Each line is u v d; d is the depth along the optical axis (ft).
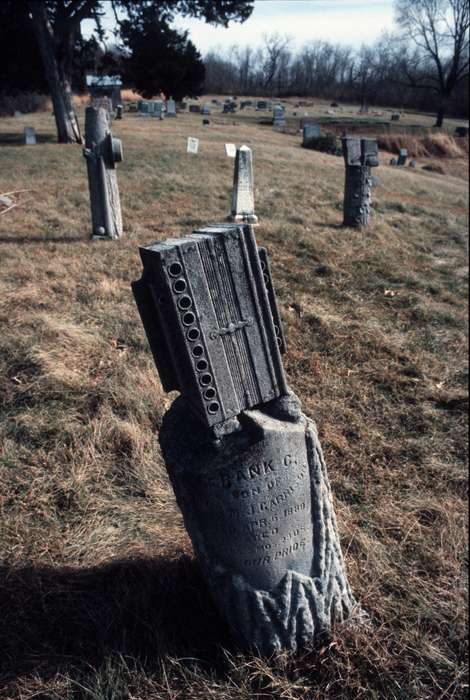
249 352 7.78
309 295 25.12
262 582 8.88
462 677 9.57
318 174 59.36
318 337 21.38
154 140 72.69
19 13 76.95
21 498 12.34
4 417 14.83
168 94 154.30
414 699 9.15
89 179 29.73
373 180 58.59
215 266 7.14
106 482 13.15
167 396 16.24
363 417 16.94
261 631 9.01
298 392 17.74
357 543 12.05
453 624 10.53
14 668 8.79
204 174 51.47
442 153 123.85
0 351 17.31
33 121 100.78
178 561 10.83
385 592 11.16
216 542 8.59
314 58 294.66
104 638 9.30
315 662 9.34
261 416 8.25
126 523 12.08
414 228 40.32
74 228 32.27
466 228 42.75
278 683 8.78
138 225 33.47
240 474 8.01
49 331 18.67
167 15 70.85
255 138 93.09
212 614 9.96
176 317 7.01
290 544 8.89
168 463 8.50
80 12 66.33
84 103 139.74
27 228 31.60
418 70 195.52
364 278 27.99
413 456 15.48
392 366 19.92
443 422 17.07
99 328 19.90
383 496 13.75
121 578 10.43
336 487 13.85
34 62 94.02
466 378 19.77
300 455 8.48
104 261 26.71
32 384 15.87
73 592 10.14
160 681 8.79
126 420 15.08
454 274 30.86
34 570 10.53
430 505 13.48
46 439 14.17
